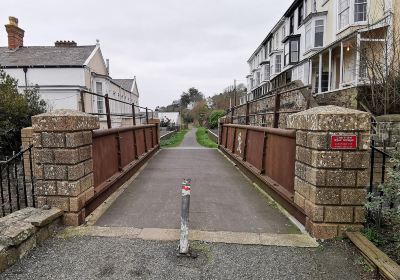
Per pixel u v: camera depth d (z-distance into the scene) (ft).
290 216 12.94
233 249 9.76
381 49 36.50
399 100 31.07
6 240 8.52
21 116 31.58
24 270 8.43
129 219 12.52
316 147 10.16
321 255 9.32
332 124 10.00
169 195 16.40
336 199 10.23
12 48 71.56
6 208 17.56
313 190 10.44
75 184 11.43
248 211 13.78
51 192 11.51
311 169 10.56
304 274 8.30
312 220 10.56
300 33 73.77
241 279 8.10
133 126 23.73
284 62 84.84
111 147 16.92
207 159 31.40
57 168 11.41
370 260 8.42
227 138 34.86
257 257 9.24
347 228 10.28
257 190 17.75
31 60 66.23
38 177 11.51
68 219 11.58
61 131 11.22
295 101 23.73
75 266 8.68
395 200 9.46
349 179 10.16
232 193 17.06
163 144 56.08
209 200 15.58
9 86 33.19
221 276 8.24
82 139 11.99
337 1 51.80
